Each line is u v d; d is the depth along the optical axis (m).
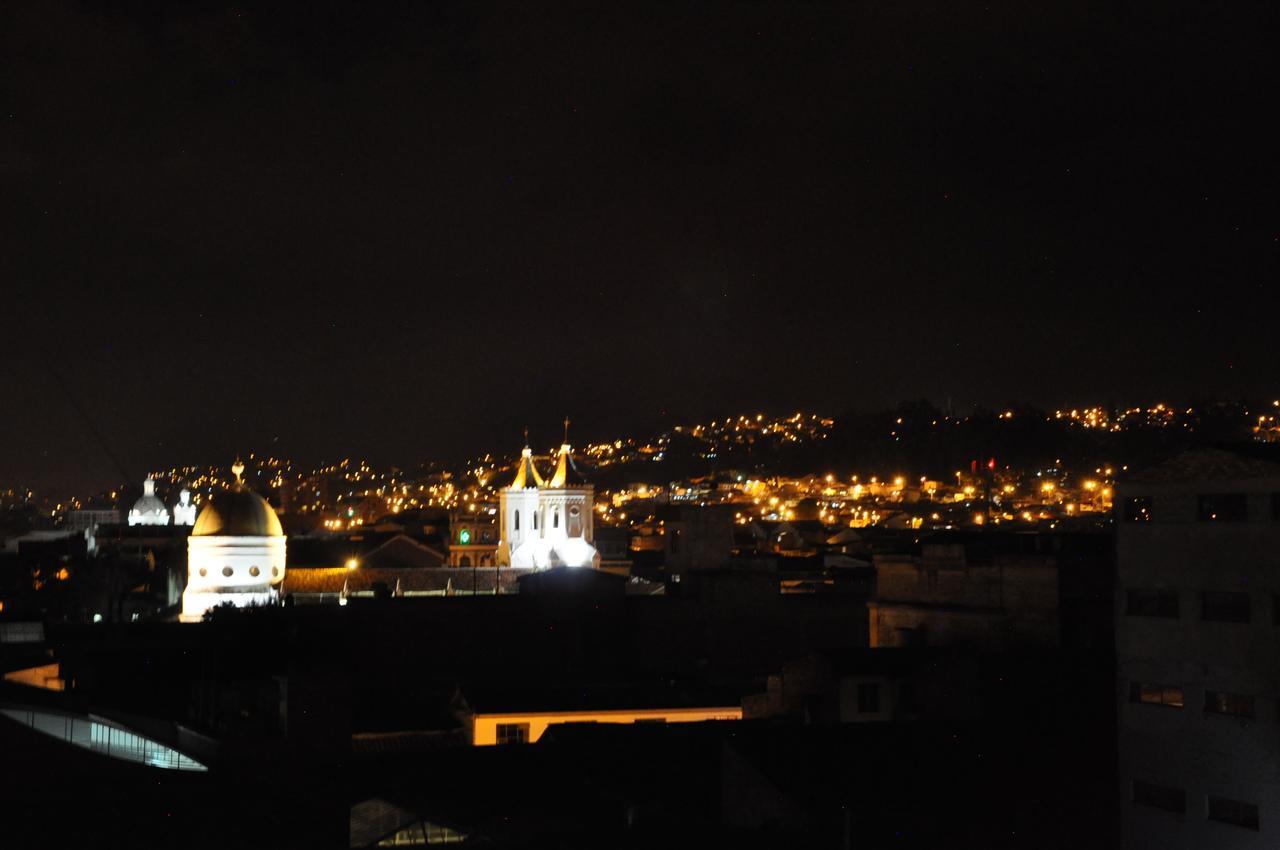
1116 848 53.12
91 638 101.31
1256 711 48.16
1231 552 49.34
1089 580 66.81
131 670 84.50
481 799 52.84
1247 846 48.12
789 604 99.50
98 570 170.25
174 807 47.97
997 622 68.81
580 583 104.12
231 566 148.38
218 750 55.56
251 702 62.31
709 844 47.50
